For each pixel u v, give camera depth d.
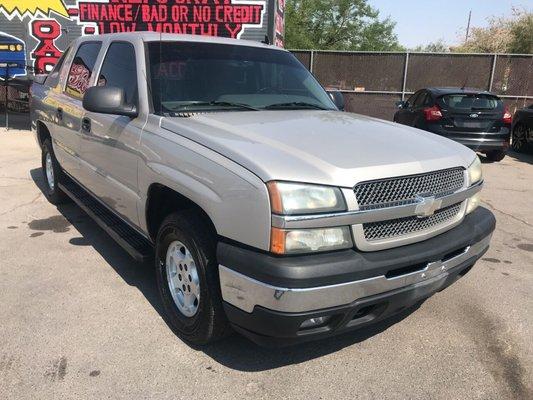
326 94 4.64
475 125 10.20
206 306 2.92
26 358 3.03
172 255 3.31
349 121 3.64
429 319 3.69
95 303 3.73
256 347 3.25
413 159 2.91
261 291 2.52
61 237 5.09
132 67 3.89
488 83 15.90
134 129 3.60
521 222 6.33
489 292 4.18
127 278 4.18
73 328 3.38
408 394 2.85
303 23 36.28
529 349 3.34
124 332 3.35
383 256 2.71
